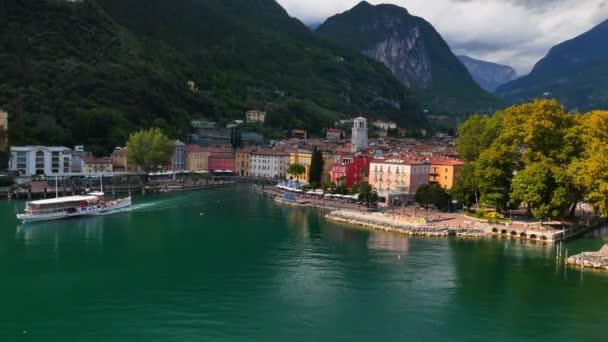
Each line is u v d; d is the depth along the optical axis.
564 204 157.88
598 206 146.38
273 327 89.19
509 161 176.38
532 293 106.75
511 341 85.44
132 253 135.00
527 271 121.44
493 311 97.38
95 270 119.81
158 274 117.00
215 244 145.38
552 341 85.75
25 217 173.88
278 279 113.94
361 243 147.88
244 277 115.19
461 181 189.75
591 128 162.25
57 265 123.38
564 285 111.81
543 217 161.88
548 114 178.38
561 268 124.06
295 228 169.75
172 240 150.00
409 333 87.81
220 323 90.69
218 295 103.81
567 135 172.62
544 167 159.62
